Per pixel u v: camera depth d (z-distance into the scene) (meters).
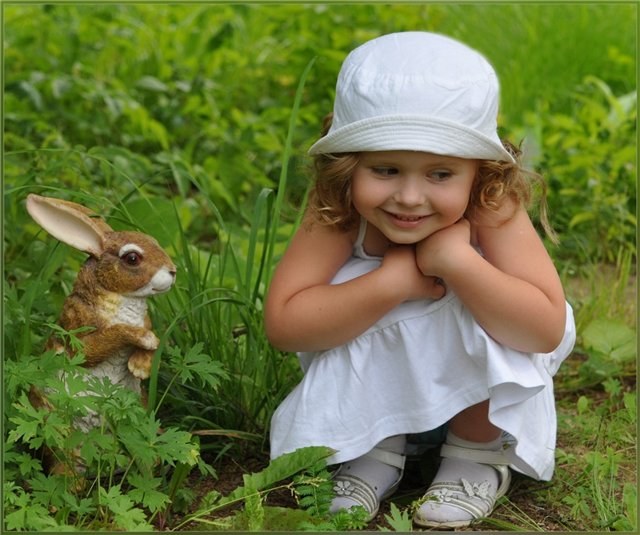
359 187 3.98
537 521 4.27
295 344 4.24
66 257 5.63
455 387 4.18
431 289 4.14
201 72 10.27
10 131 8.37
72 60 10.11
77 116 8.91
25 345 4.36
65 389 3.95
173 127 9.34
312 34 10.95
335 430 4.25
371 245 4.33
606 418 5.27
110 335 4.09
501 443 4.43
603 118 9.26
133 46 10.38
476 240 4.30
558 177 8.39
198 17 12.20
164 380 4.69
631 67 11.09
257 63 10.65
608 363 5.76
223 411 4.73
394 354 4.21
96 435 3.84
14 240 6.06
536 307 4.03
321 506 4.03
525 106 10.53
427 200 3.92
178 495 4.14
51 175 5.98
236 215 8.15
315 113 9.91
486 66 4.05
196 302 4.88
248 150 8.94
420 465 4.69
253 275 6.14
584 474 4.51
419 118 3.81
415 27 11.55
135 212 5.82
